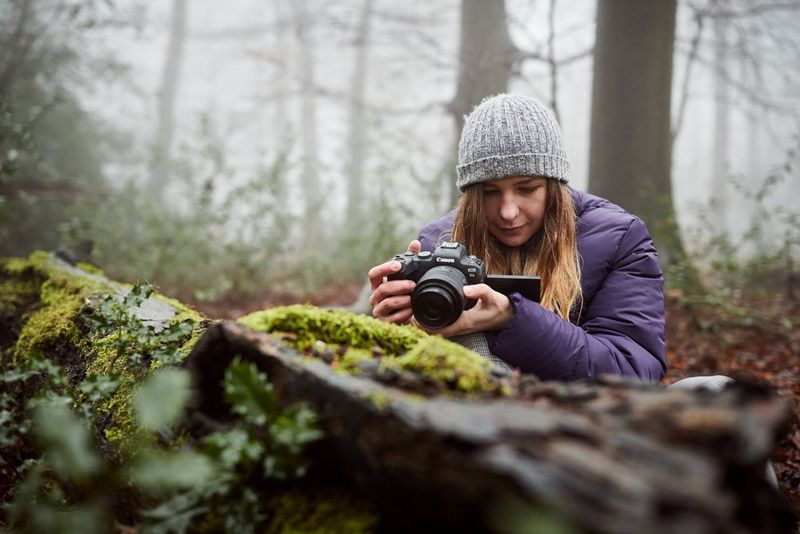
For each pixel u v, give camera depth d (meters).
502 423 0.91
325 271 8.21
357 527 1.08
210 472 1.02
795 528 1.47
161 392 1.02
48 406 1.39
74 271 3.33
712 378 1.82
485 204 2.27
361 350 1.39
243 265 7.11
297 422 1.04
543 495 0.74
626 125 6.31
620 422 0.91
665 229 5.64
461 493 0.89
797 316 5.45
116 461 1.46
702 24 7.57
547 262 2.21
